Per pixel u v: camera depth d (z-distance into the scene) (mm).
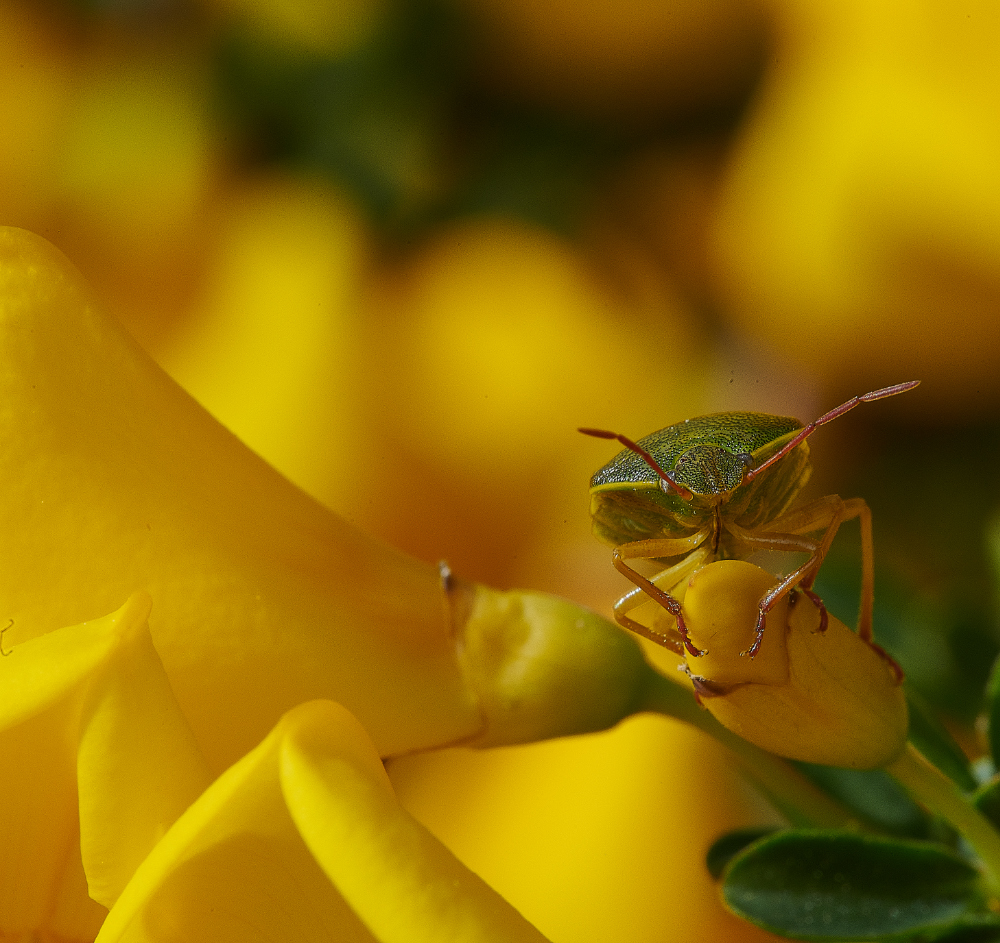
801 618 132
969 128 162
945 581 161
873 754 133
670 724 167
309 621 135
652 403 169
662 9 168
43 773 127
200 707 133
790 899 136
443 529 169
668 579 135
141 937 126
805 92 166
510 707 138
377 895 124
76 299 132
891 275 164
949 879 137
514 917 125
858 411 168
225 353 169
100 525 132
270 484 137
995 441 167
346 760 125
